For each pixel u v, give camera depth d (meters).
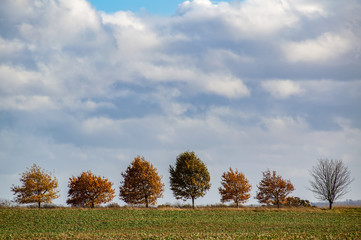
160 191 62.09
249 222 45.16
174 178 63.41
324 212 60.66
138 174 62.28
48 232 34.97
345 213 60.03
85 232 35.31
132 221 44.00
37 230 36.44
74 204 63.91
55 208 55.09
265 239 30.72
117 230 37.28
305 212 59.66
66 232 34.81
